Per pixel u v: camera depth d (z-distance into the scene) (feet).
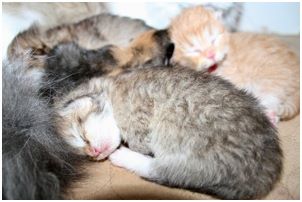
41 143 0.55
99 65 0.73
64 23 0.85
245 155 0.53
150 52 0.75
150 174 0.58
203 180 0.54
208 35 0.80
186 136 0.56
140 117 0.61
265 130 0.55
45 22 0.84
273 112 0.73
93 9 0.90
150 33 0.80
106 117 0.64
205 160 0.54
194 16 0.83
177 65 0.70
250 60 0.80
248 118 0.56
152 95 0.61
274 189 0.54
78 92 0.66
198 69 0.75
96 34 0.80
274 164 0.54
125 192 0.55
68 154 0.58
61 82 0.68
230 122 0.55
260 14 0.97
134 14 0.93
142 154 0.63
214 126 0.55
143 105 0.61
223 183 0.53
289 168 0.59
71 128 0.61
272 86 0.77
